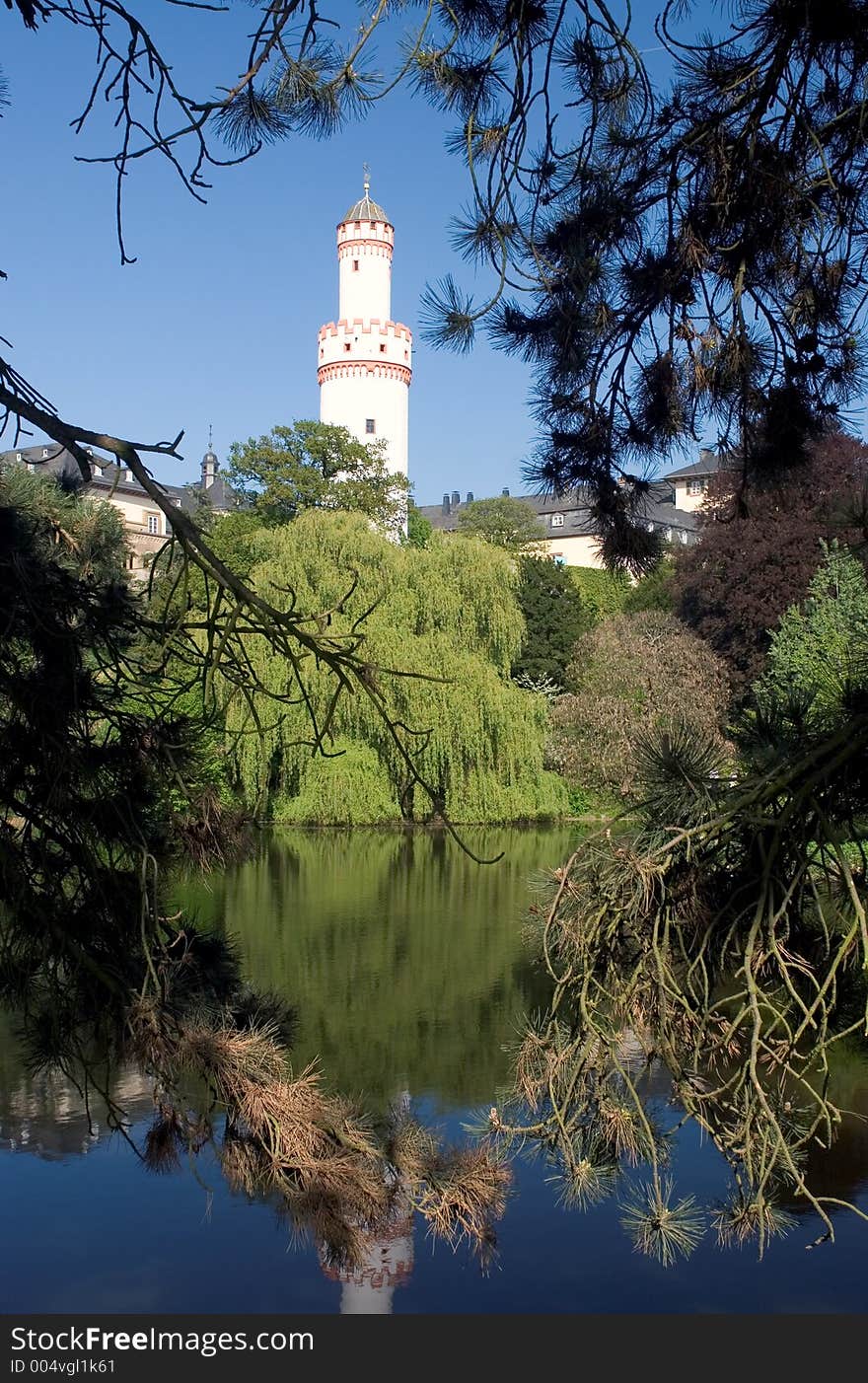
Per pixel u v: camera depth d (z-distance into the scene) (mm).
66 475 3920
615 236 3762
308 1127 3197
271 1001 3623
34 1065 3285
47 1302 5168
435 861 20766
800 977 3258
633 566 4391
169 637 3148
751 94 3523
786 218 3660
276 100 3150
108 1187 6355
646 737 3387
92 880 3232
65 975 3277
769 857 3045
